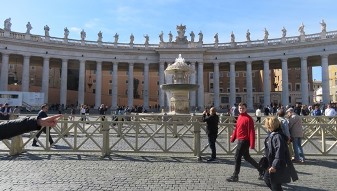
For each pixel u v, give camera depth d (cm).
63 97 6069
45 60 5966
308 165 1040
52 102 6938
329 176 884
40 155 1177
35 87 7038
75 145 1209
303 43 5819
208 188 752
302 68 5862
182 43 6606
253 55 6288
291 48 5978
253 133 827
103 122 1177
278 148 598
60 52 6103
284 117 1114
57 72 7981
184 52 6488
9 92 4831
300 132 1088
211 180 828
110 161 1074
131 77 6488
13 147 1173
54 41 6075
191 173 905
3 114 1783
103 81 8619
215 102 6456
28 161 1068
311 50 5788
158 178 844
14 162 1049
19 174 881
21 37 5816
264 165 638
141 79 8894
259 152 1190
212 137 1101
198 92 6431
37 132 1237
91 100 7606
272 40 6200
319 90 7031
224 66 7238
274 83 8856
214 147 1099
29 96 4931
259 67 7356
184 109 2453
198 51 6438
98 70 6347
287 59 6066
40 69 7888
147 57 6631
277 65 7131
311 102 7956
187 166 1003
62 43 6059
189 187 759
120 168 966
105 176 862
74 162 1055
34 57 6106
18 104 4834
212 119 1107
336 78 9662
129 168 966
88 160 1091
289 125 1095
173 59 6500
